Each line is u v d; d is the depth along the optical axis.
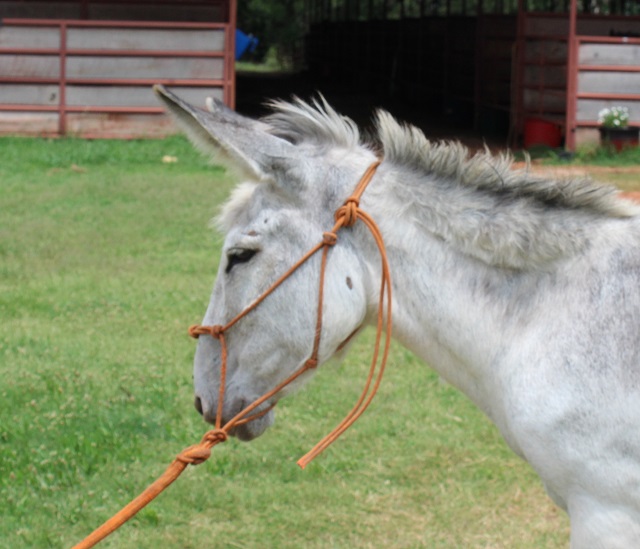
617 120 17.84
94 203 13.27
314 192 3.21
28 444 5.86
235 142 3.14
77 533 5.02
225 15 20.44
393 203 3.23
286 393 3.27
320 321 3.17
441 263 3.21
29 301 8.80
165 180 15.09
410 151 3.29
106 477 5.57
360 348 7.85
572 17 17.88
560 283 3.13
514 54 20.47
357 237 3.22
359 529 5.14
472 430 6.35
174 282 9.50
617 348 2.97
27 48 18.03
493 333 3.17
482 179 3.24
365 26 33.94
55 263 10.16
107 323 8.25
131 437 6.05
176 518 5.22
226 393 3.29
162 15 20.31
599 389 2.96
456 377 3.30
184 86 18.33
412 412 6.59
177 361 7.34
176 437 6.08
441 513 5.31
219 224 3.36
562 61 19.78
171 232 11.67
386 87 31.80
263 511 5.31
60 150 17.09
